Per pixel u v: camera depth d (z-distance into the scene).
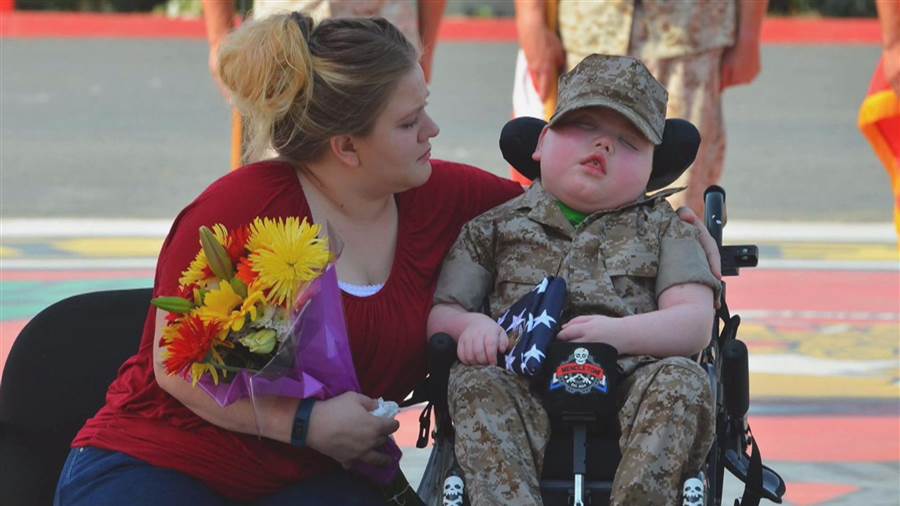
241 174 8.41
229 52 8.20
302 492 8.16
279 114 8.10
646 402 7.76
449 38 51.25
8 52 48.62
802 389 15.88
